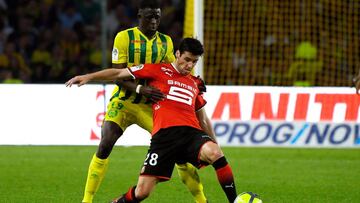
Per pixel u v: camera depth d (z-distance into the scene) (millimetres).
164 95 19781
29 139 37188
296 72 50250
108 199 25562
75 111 37312
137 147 38938
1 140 37125
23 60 51594
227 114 37625
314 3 51531
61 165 33125
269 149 39531
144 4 22406
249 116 37719
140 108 22250
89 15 55406
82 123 37281
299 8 52000
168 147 19219
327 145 37906
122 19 54375
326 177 30719
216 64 52000
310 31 52156
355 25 50469
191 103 19984
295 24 51812
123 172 31359
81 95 37344
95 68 52688
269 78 50469
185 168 21188
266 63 50844
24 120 37188
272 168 33062
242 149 39406
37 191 26781
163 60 22953
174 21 53469
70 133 37250
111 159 34875
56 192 26625
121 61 22453
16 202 24719
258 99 37750
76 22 53469
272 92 37750
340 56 50812
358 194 26859
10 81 50000
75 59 52500
